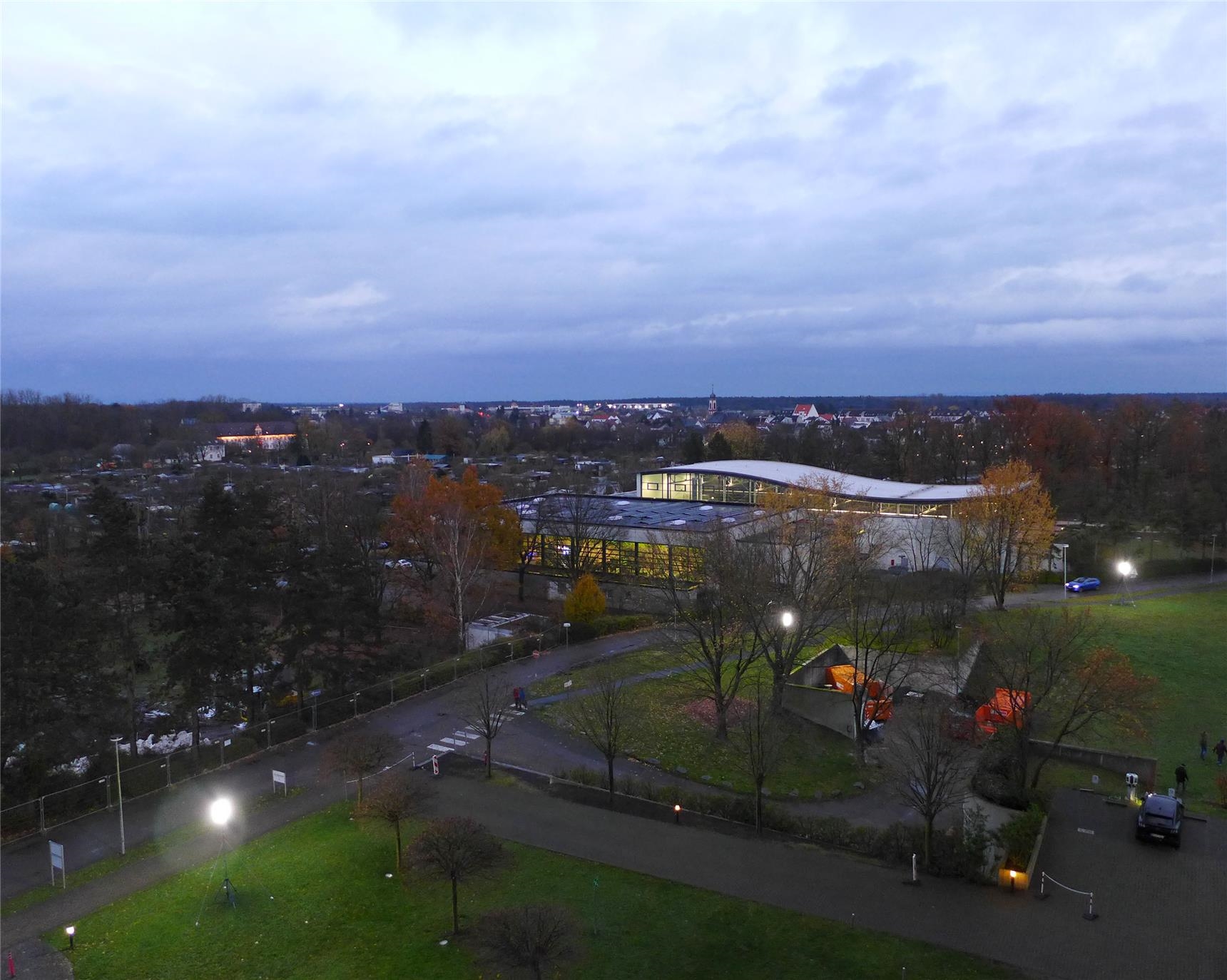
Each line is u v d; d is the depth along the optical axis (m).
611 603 75.94
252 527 49.22
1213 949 26.38
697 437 144.88
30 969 26.33
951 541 75.62
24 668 36.34
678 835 34.75
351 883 31.22
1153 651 56.81
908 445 143.75
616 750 40.31
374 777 40.56
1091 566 79.75
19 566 37.06
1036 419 133.38
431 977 25.72
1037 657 50.34
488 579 76.19
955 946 26.66
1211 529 83.50
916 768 37.09
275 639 50.34
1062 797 37.84
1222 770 41.09
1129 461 129.88
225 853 33.50
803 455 151.12
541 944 23.38
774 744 37.50
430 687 53.25
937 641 57.75
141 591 44.00
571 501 86.94
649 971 25.67
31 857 33.41
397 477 140.12
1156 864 31.78
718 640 49.94
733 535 72.62
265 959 26.78
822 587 54.25
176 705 43.97
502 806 37.50
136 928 28.52
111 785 38.09
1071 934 27.31
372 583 61.72
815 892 30.14
